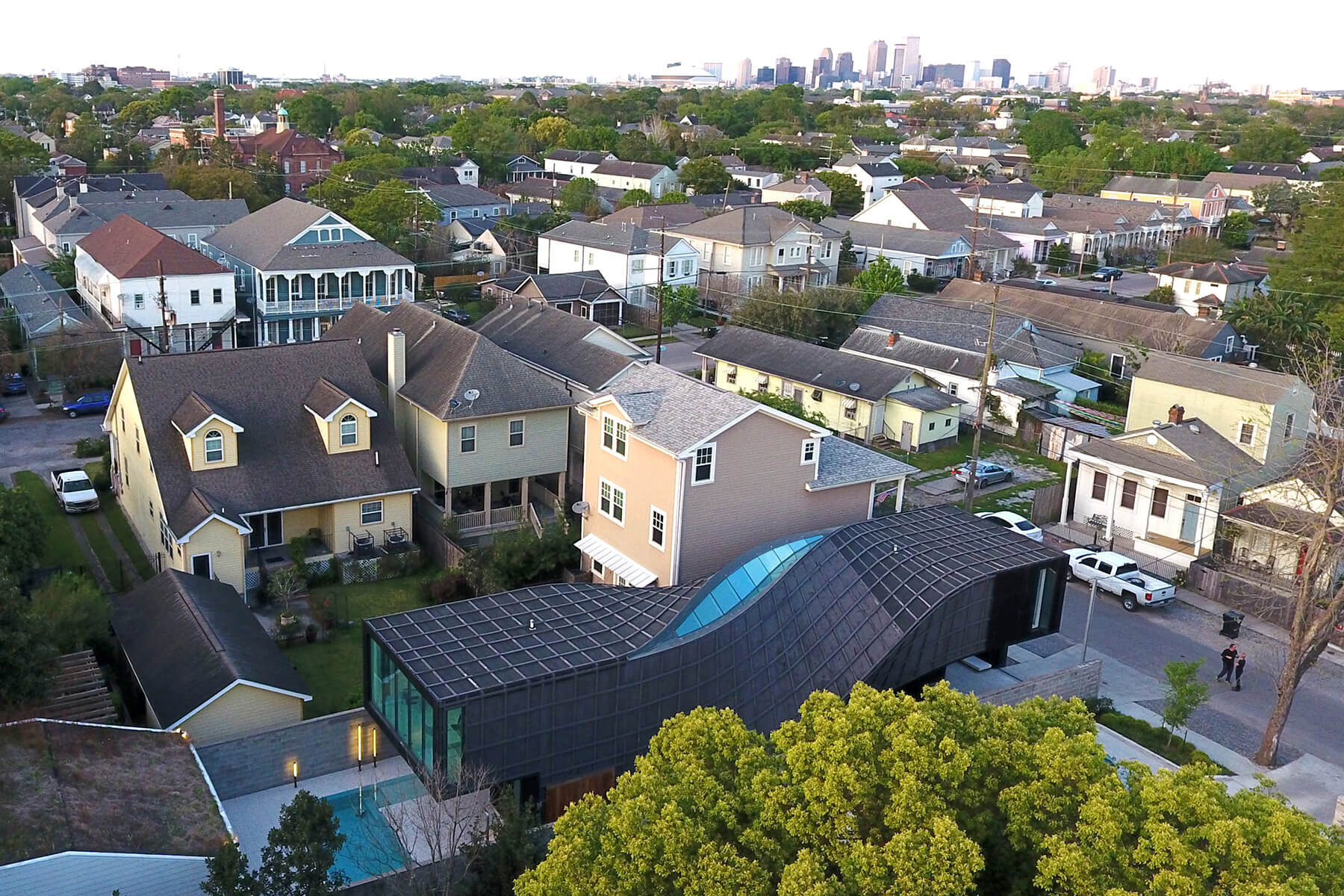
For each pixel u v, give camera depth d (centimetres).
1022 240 11288
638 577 3622
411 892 2175
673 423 3541
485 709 2391
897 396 5612
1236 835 1616
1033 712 2006
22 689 2380
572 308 7919
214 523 3512
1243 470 4528
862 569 3083
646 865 1686
